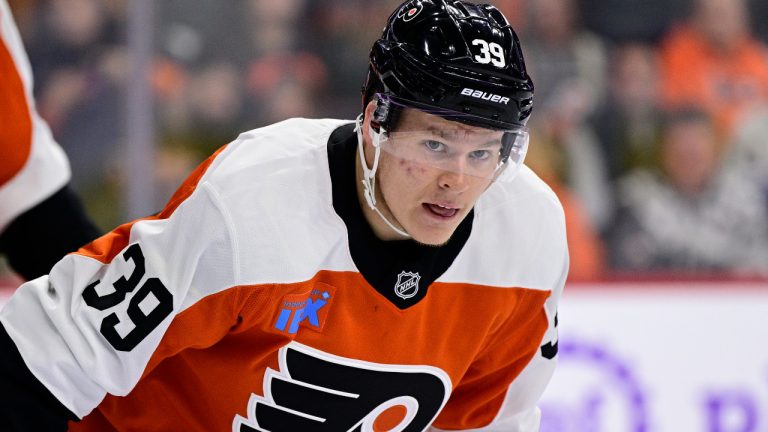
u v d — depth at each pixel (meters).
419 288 5.67
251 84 12.88
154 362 5.57
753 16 13.96
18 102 8.22
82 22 12.33
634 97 13.66
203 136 12.73
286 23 12.98
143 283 5.30
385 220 5.45
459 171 5.16
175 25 12.54
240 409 5.98
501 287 5.98
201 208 5.31
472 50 5.13
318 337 5.64
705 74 13.80
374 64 5.41
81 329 5.30
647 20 13.80
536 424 6.94
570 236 13.46
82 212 8.79
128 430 6.32
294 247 5.36
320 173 5.50
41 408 5.36
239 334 5.66
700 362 12.35
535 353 6.50
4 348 5.29
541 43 13.61
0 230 8.51
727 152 13.77
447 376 6.12
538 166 13.54
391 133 5.22
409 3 5.46
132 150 12.41
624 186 13.62
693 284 12.52
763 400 12.43
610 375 12.09
